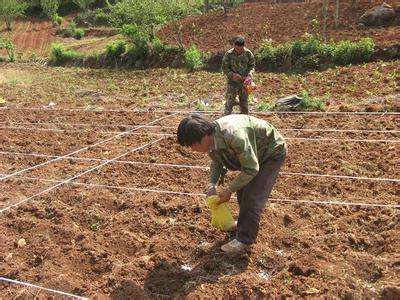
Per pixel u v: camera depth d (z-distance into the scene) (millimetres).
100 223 3836
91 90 10570
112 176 4816
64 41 23234
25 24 27812
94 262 3283
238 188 2785
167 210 3953
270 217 3676
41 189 4570
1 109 8539
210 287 2918
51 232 3699
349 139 5414
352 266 3027
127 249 3443
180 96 8945
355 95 7508
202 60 12195
